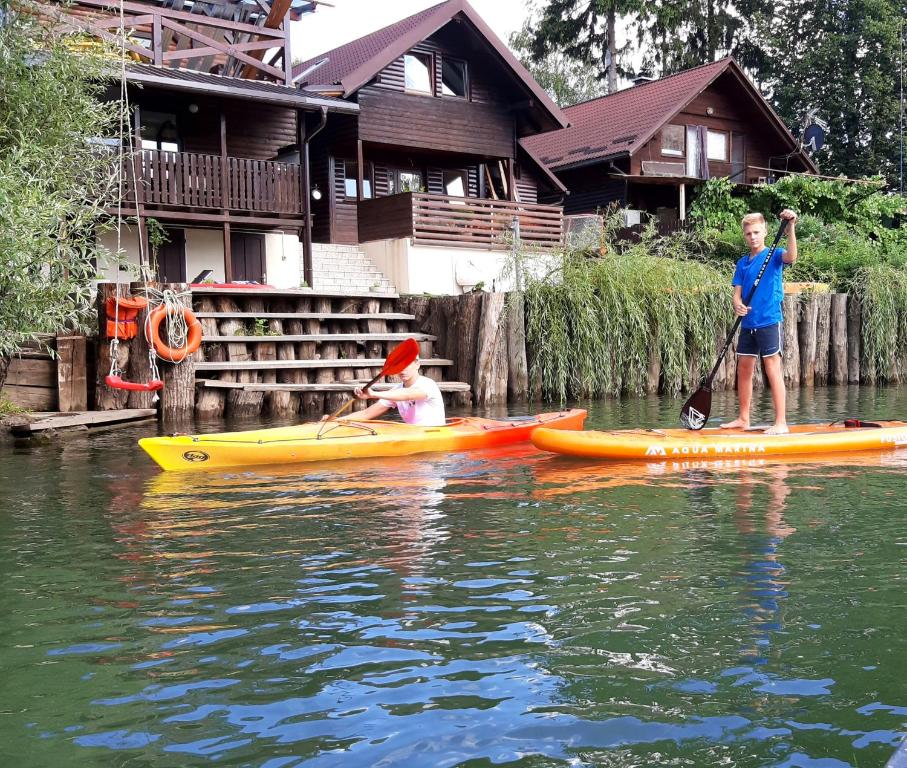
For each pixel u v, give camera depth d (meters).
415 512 5.39
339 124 19.39
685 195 26.31
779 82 39.59
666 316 14.06
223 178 15.46
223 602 3.76
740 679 2.91
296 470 6.93
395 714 2.71
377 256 18.45
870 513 5.16
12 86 10.06
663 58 38.44
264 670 3.05
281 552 4.52
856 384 16.19
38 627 3.50
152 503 5.81
